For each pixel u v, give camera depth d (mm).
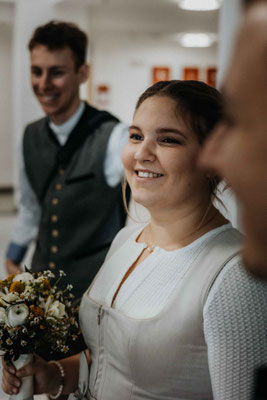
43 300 1335
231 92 245
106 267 1379
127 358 1122
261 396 332
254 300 975
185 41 11883
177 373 1065
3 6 9930
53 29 2193
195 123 1103
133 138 1198
